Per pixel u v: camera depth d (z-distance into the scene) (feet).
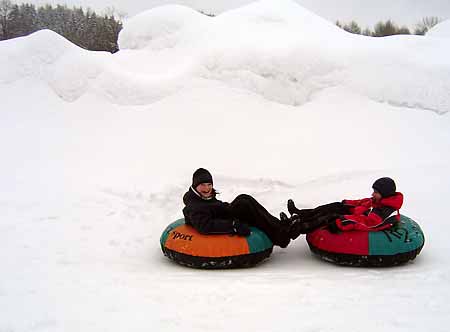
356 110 29.55
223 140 27.68
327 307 13.01
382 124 28.96
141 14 38.58
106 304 13.14
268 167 26.22
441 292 14.25
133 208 22.72
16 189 24.21
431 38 36.40
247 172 25.89
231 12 37.04
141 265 17.52
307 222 18.13
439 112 30.32
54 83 31.65
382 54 31.96
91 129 29.14
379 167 26.37
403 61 31.89
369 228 17.34
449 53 34.24
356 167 26.35
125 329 11.59
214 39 33.65
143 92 30.50
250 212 17.81
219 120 28.68
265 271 16.81
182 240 17.22
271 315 12.44
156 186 24.50
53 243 19.06
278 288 14.51
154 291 14.20
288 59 30.66
